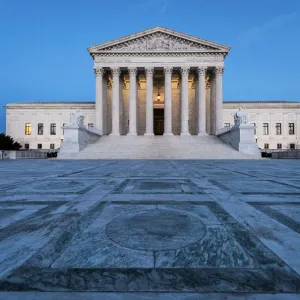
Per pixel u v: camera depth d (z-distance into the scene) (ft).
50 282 7.62
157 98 210.59
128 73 184.75
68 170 46.21
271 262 8.74
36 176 35.35
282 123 229.86
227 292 7.15
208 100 199.31
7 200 18.84
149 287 7.38
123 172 41.60
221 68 172.55
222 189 23.43
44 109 236.63
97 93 174.50
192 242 10.46
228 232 11.67
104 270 8.27
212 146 125.70
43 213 15.15
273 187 24.64
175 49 173.99
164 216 14.37
